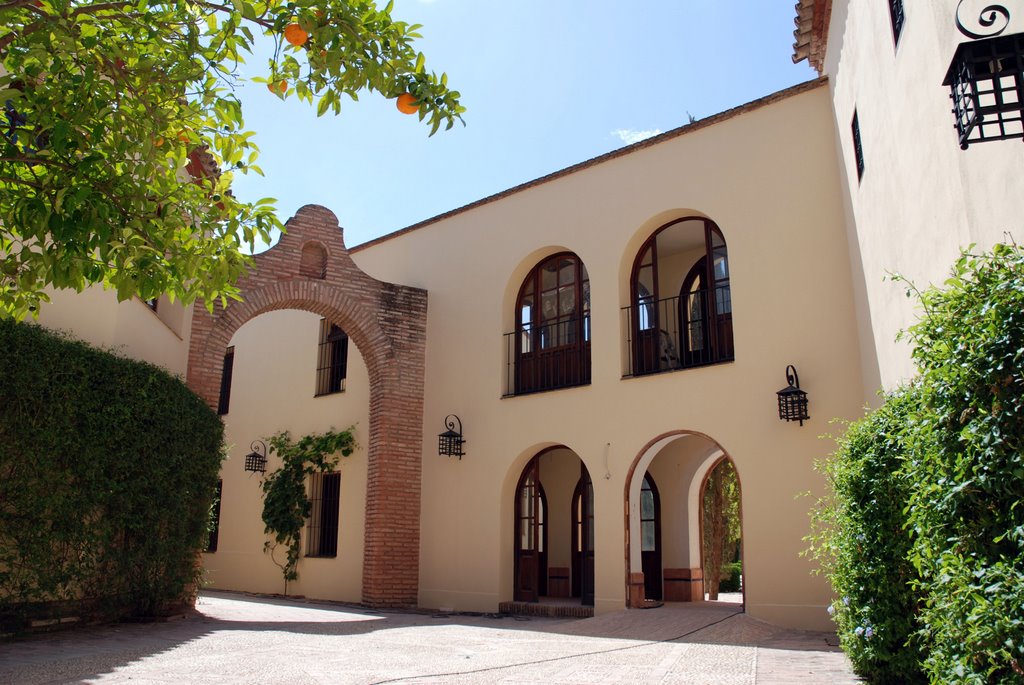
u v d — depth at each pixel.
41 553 7.30
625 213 11.70
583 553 11.80
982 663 3.36
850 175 8.91
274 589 15.59
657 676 5.95
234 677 5.71
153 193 4.74
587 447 11.41
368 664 6.49
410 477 13.38
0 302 5.03
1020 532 3.05
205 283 4.99
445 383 13.62
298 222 12.84
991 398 3.27
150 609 8.98
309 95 5.11
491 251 13.50
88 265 4.12
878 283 7.77
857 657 5.47
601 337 11.59
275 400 17.02
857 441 5.60
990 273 3.41
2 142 4.33
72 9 4.37
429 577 12.96
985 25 3.63
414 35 4.87
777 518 9.42
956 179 4.93
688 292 12.39
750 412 9.90
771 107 10.47
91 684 5.27
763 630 8.83
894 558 5.12
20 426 7.15
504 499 12.36
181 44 4.66
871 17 7.09
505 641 8.24
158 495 8.82
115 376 8.25
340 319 13.36
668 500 13.54
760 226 10.28
